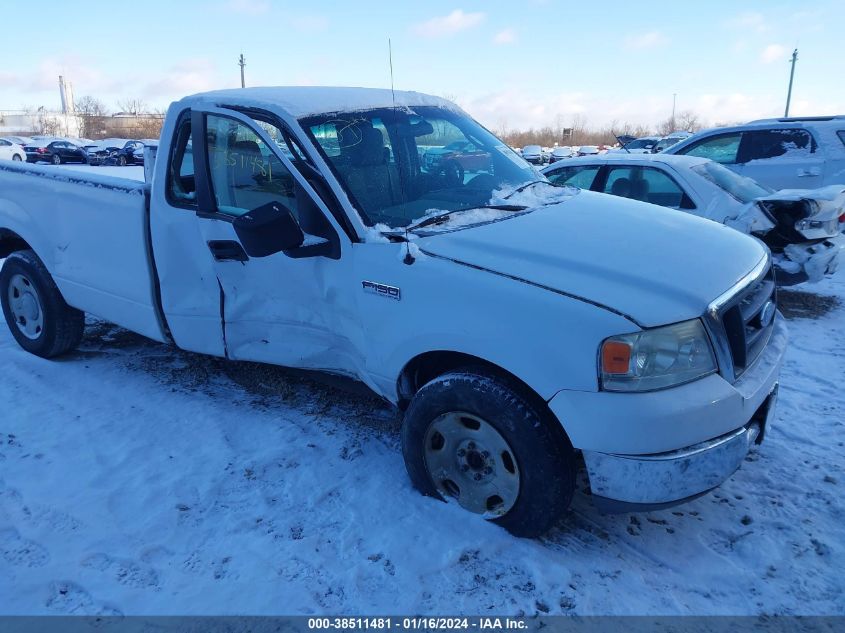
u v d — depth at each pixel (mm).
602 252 3164
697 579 2949
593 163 7887
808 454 3939
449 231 3389
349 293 3473
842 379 5023
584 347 2764
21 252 5242
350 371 3764
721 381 2900
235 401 4617
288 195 3697
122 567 2988
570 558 3061
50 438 4082
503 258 3123
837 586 2895
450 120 4414
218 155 3928
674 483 2775
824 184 9133
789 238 6676
